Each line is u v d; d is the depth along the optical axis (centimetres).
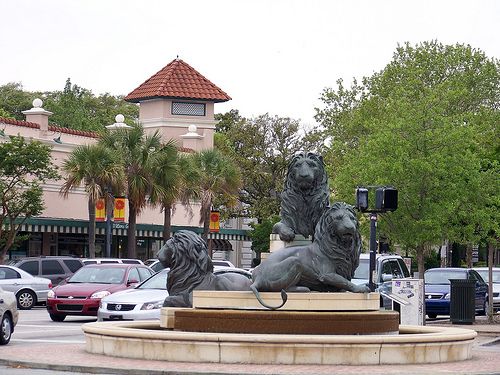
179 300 1983
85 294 3167
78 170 4975
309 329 1795
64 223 5406
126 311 2666
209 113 6925
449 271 3675
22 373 1700
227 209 7031
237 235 6956
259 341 1712
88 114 9450
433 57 6072
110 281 3262
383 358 1748
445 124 3456
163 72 7025
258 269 1856
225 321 1814
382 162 3441
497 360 1936
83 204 5750
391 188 2478
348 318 1808
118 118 5925
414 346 1780
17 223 5116
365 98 5897
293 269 1830
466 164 3394
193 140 6712
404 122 3472
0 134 5097
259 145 7569
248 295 1838
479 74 6094
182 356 1756
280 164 7488
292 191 1917
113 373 1658
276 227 1933
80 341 2402
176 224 6397
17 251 5325
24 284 3956
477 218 3341
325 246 1841
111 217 5175
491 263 3412
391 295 2578
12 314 2300
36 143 4888
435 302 3491
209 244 6088
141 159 5091
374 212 2492
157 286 2841
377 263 3164
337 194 3900
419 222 3347
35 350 2027
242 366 1680
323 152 6956
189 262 1997
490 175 3409
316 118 6091
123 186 5081
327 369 1652
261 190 7531
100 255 5862
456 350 1875
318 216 1909
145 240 6181
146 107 6950
